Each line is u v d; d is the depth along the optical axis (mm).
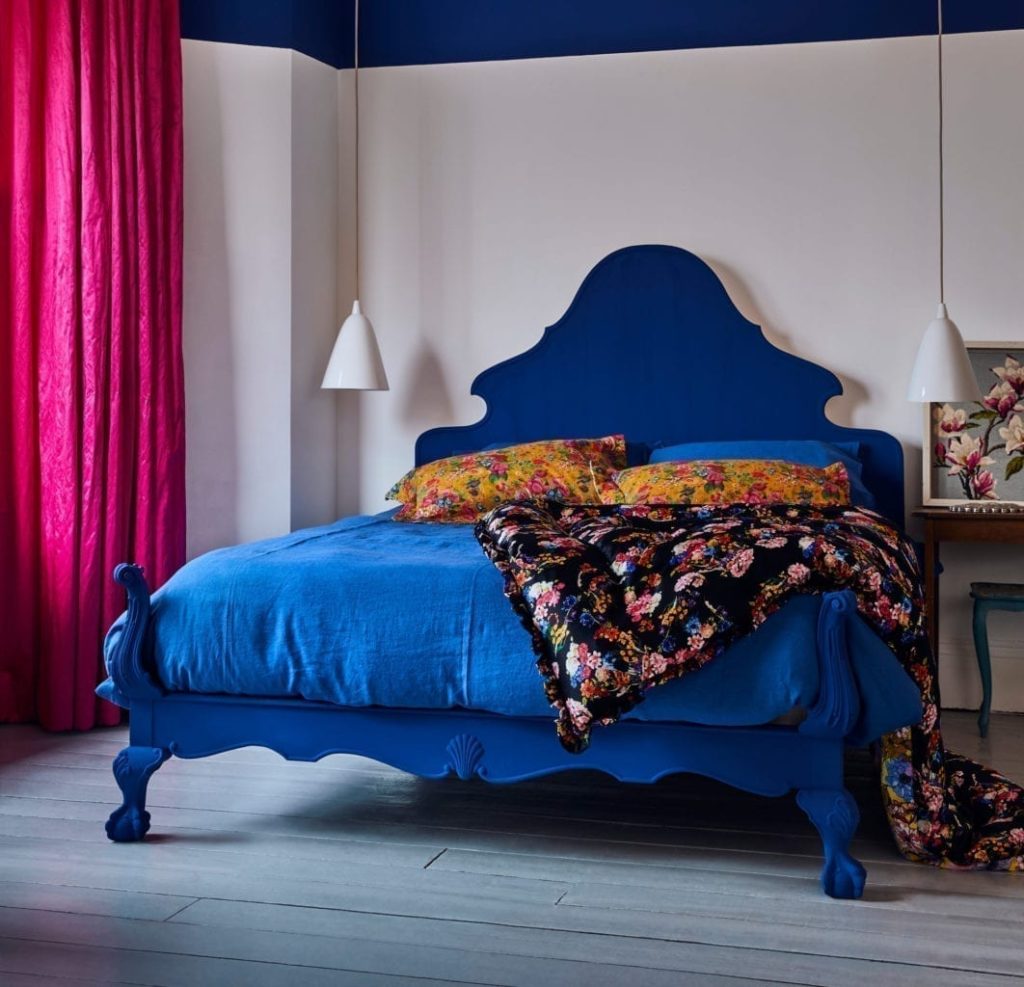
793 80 4625
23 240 3984
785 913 2395
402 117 4918
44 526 3988
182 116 4316
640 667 2467
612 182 4773
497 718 2699
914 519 4578
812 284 4633
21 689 4086
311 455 4750
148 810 3102
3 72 3998
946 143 4508
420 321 4926
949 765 2920
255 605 2795
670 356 4691
